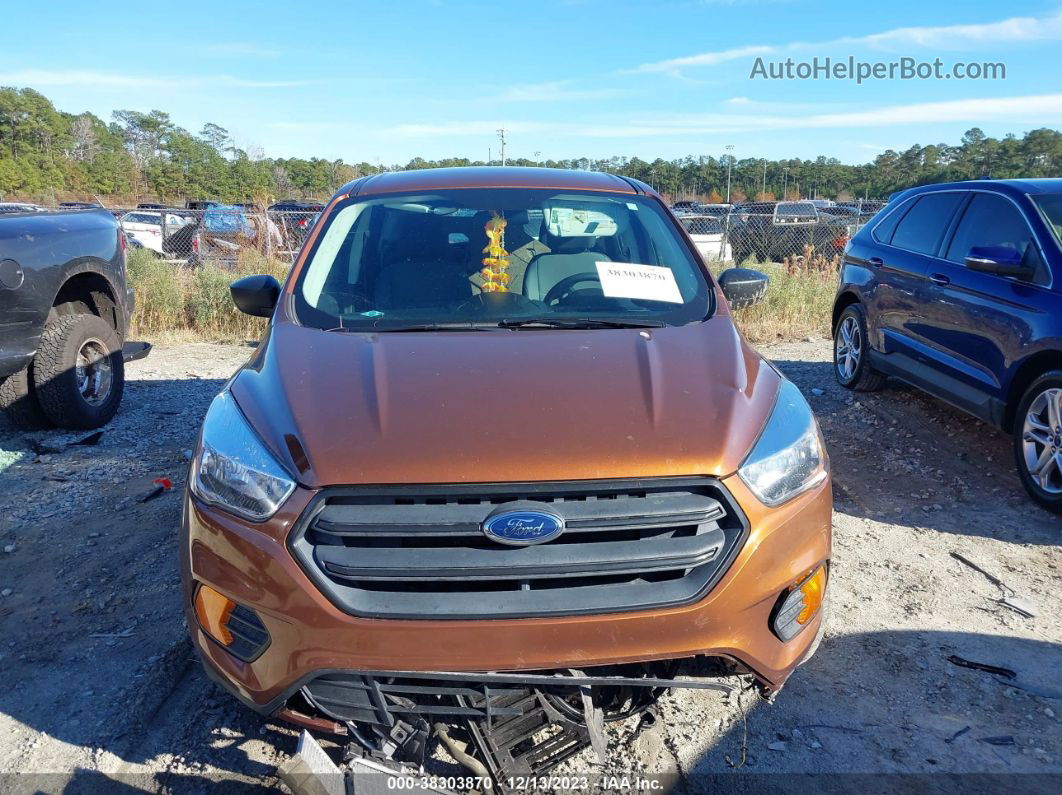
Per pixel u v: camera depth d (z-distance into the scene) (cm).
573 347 287
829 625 341
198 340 990
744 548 224
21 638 330
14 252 531
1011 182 550
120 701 289
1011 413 494
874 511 464
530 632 210
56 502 467
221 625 231
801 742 270
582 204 387
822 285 1155
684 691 294
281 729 274
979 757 264
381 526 214
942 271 565
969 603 361
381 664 211
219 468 239
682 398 253
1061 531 438
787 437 251
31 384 571
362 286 339
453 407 243
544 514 215
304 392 257
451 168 430
